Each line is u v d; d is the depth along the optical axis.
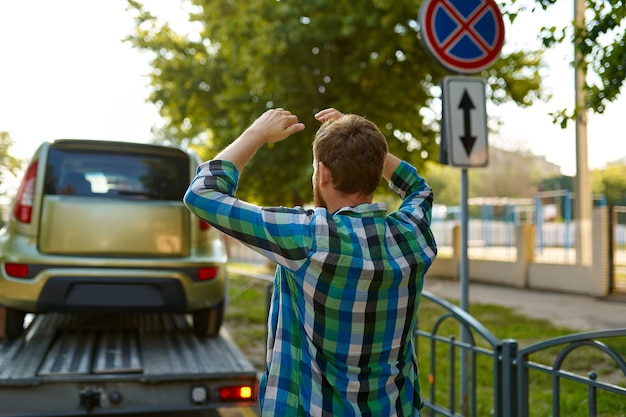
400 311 1.67
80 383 3.82
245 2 14.21
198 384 3.99
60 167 4.72
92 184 4.74
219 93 16.73
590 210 13.02
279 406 1.65
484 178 44.50
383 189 13.54
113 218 4.62
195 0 16.12
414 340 4.37
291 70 13.60
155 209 4.72
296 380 1.67
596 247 12.30
